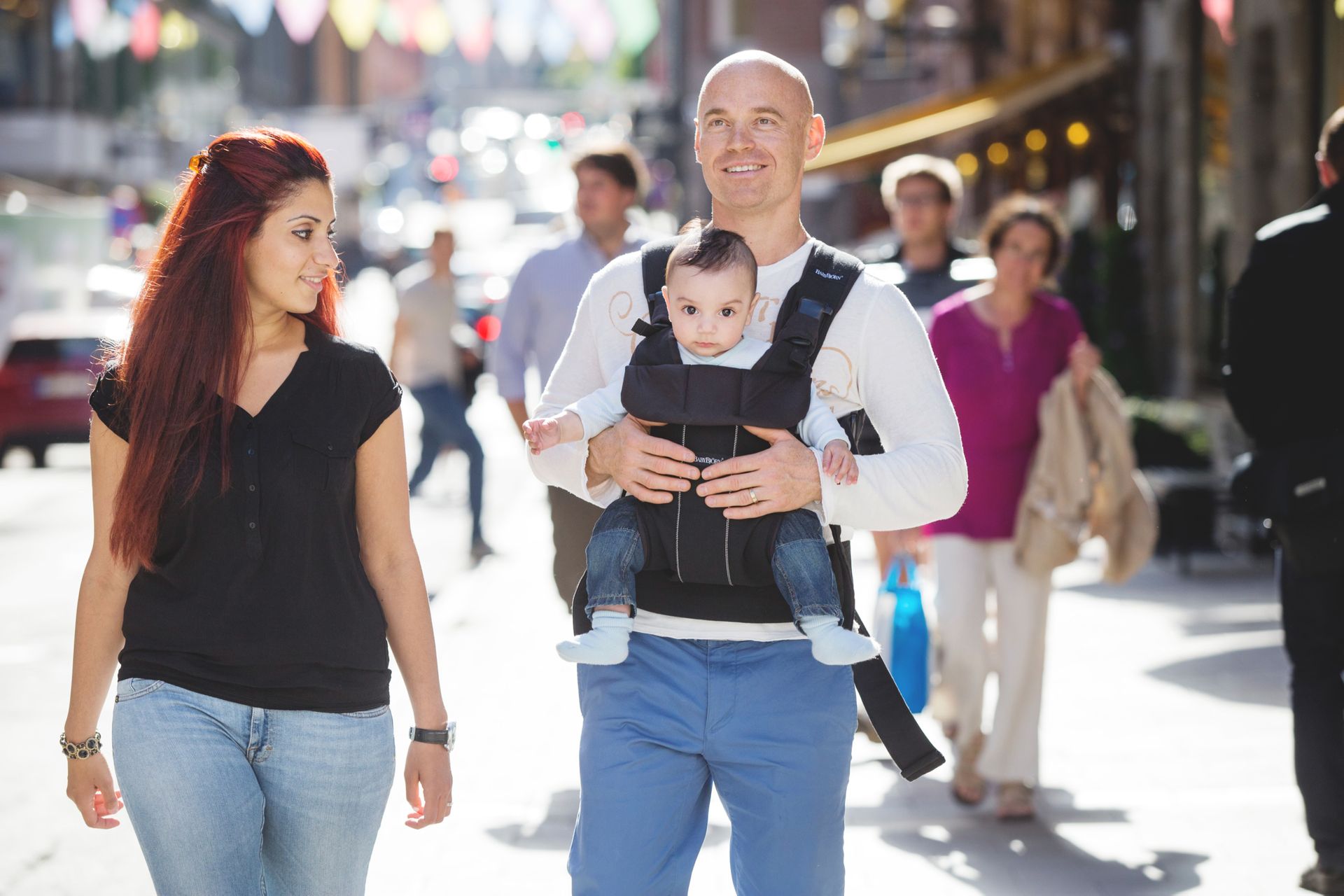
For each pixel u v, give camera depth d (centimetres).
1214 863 992
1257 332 912
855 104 7269
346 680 609
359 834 623
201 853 585
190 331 601
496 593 1925
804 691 623
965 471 641
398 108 10800
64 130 8731
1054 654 1555
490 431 3931
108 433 611
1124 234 2966
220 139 624
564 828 1081
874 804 1135
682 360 623
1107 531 1116
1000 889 957
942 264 1446
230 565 598
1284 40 2130
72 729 631
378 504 635
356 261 11362
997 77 4738
